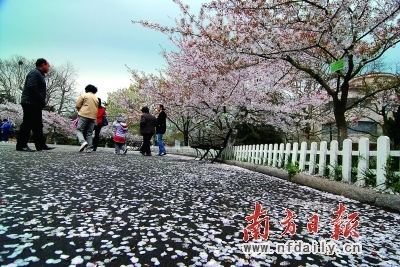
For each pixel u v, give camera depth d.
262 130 13.94
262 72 10.80
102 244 1.77
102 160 7.01
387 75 15.53
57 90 41.59
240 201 3.44
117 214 2.47
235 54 7.67
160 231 2.11
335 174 5.04
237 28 7.18
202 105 12.59
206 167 7.72
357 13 5.94
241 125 13.70
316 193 4.46
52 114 33.31
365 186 4.35
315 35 7.13
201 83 11.41
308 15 6.41
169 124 27.70
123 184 3.96
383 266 1.77
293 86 12.66
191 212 2.74
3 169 4.38
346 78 6.97
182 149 16.67
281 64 9.87
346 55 6.54
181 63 11.91
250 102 11.50
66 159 6.43
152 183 4.26
